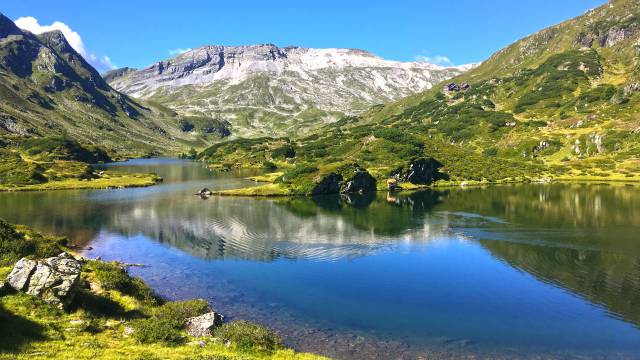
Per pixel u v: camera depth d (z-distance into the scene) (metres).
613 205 122.00
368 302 49.94
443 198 147.88
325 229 91.81
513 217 105.44
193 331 36.53
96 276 46.47
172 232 87.94
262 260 67.50
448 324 44.03
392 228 93.00
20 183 163.50
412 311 47.34
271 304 49.00
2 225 53.69
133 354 29.22
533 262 66.25
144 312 40.66
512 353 38.00
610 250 72.62
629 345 39.81
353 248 75.25
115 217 104.19
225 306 48.12
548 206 122.75
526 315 46.44
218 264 65.31
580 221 98.31
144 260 67.38
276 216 108.06
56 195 143.00
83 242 79.00
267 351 33.72
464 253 71.81
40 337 29.81
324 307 48.25
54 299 35.31
